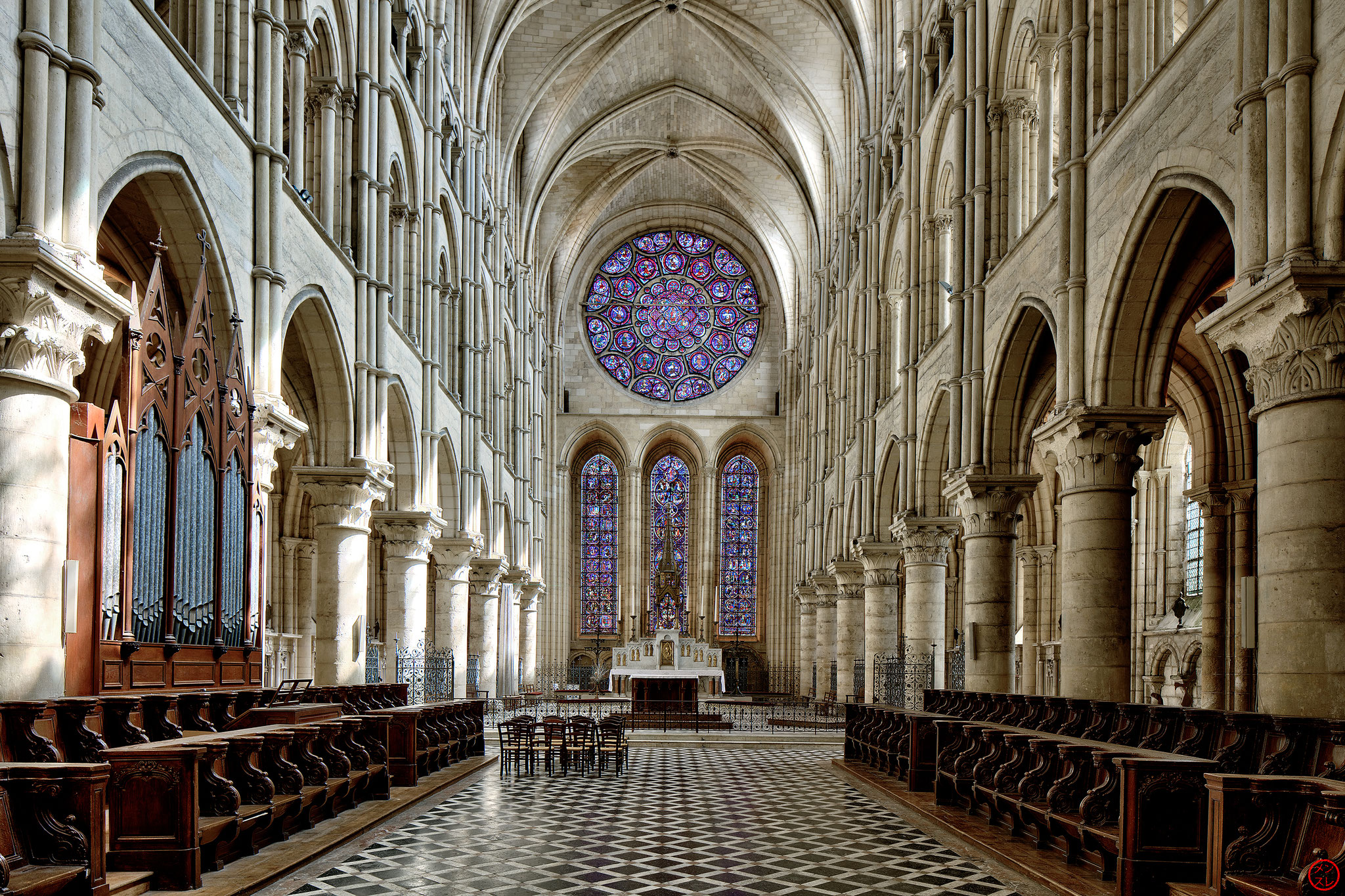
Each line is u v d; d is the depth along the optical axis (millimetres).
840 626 41375
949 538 29656
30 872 7926
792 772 22938
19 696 10633
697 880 11539
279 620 35812
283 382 24250
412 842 13570
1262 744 10852
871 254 36750
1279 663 11414
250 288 17594
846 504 42156
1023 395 23703
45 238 11133
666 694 37219
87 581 11992
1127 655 17547
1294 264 10984
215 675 15305
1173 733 12766
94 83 11898
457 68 35500
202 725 13461
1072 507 18031
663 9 44188
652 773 22359
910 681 29078
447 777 20359
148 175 14703
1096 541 17656
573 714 43906
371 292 24641
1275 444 11609
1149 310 17250
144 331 13227
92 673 11984
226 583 15820
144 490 13250
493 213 42625
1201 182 14109
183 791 9758
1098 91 18375
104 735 11234
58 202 11398
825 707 41375
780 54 43750
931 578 29516
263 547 17562
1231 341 12398
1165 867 9945
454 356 36250
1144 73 17094
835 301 46594
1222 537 25375
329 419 23406
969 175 25266
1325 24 11289
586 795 18484
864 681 35031
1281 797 8555
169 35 14344
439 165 31672
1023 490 23859
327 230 22781
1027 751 14094
